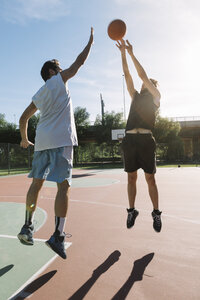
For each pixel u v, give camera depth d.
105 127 36.12
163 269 2.11
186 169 19.17
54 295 1.72
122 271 2.08
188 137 42.38
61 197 2.17
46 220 4.04
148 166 2.68
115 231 3.28
